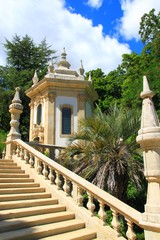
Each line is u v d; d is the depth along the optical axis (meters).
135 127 12.33
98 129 12.11
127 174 11.91
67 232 6.77
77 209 7.63
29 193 8.58
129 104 22.98
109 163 11.72
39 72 41.72
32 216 7.17
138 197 12.98
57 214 7.46
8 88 41.28
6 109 38.53
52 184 9.05
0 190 8.06
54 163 9.09
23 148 11.12
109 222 9.33
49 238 6.23
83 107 26.14
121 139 12.17
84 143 12.58
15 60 44.25
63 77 26.08
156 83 20.08
